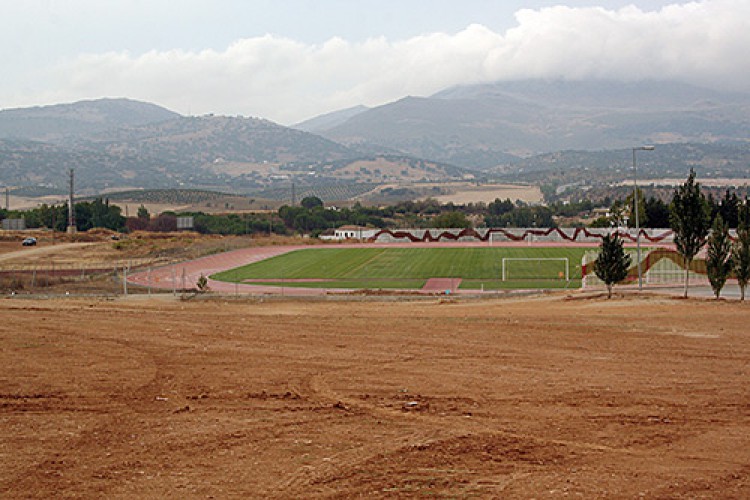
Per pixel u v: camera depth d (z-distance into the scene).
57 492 13.66
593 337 30.83
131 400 20.61
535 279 72.19
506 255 99.81
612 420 18.09
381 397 20.62
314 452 15.77
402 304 52.41
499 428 17.48
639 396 20.45
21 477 14.45
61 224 166.88
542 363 25.23
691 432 17.09
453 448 15.91
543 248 111.31
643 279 61.62
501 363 25.28
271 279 76.12
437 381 22.52
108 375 23.81
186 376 23.59
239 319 38.50
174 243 128.88
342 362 25.64
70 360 26.34
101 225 168.38
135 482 14.13
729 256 49.78
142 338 31.20
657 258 61.78
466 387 21.69
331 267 88.19
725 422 17.94
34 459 15.55
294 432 17.27
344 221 198.88
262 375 23.64
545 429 17.38
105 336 31.78
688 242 48.91
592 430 17.28
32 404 20.22
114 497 13.39
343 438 16.73
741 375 23.14
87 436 17.17
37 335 32.06
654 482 13.82
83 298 56.97
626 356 26.52
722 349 27.88
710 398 20.23
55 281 71.56
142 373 24.12
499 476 14.19
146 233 157.25
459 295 58.94
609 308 44.12
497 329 33.38
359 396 20.77
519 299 54.25
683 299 47.97
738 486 13.62
